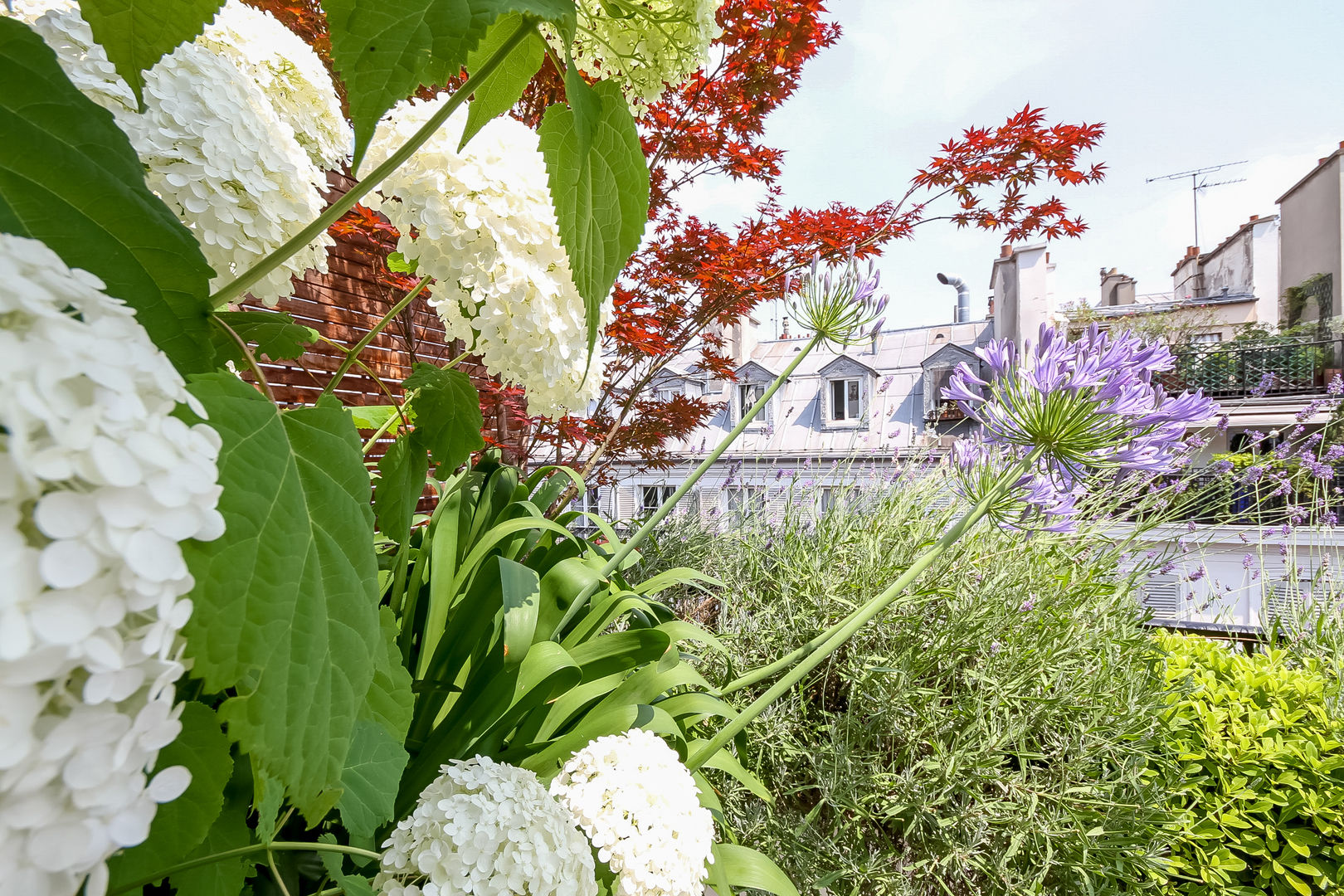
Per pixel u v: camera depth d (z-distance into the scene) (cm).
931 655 211
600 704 150
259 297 85
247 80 88
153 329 38
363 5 33
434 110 109
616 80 52
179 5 37
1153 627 305
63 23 66
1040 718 204
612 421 438
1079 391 114
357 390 411
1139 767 190
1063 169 347
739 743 177
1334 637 254
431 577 154
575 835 86
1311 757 192
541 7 38
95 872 20
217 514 26
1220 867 192
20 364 18
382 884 74
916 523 268
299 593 32
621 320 360
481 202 101
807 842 184
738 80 359
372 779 74
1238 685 231
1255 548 392
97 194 35
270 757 28
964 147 352
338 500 37
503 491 215
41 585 17
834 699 235
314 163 112
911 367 1563
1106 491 250
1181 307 1741
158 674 22
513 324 105
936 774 182
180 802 33
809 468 372
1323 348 1266
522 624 123
